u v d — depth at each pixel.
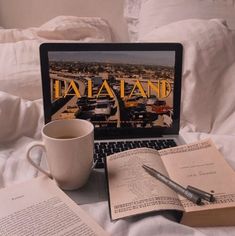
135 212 0.49
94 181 0.60
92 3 1.42
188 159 0.61
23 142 0.77
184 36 0.93
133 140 0.75
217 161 0.60
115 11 1.43
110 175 0.58
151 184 0.54
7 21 1.44
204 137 0.79
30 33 1.24
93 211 0.52
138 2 1.38
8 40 1.21
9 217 0.48
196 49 0.89
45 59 0.73
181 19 1.17
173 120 0.78
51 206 0.51
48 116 0.75
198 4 1.19
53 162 0.55
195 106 0.86
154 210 0.49
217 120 0.87
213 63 0.89
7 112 0.77
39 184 0.56
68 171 0.55
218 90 0.89
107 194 0.56
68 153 0.53
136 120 0.77
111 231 0.48
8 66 0.92
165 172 0.57
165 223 0.49
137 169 0.58
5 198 0.52
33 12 1.43
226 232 0.49
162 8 1.22
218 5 1.18
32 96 0.91
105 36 1.33
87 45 0.74
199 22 0.98
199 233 0.48
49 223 0.47
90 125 0.58
